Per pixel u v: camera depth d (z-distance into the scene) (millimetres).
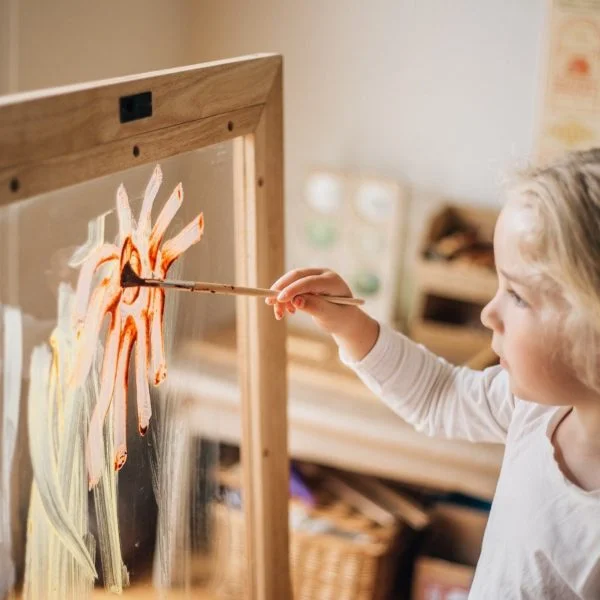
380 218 1953
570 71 1738
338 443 1712
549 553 858
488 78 1843
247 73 859
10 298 635
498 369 1046
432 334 1841
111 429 783
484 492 1643
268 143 917
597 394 800
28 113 609
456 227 1929
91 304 722
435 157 1936
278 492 1031
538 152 1806
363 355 1034
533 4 1760
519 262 771
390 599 1851
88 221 696
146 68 1892
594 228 729
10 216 616
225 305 970
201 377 948
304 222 2029
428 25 1858
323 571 1715
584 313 737
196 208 853
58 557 738
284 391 1012
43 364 681
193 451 948
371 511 1781
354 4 1903
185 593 967
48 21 1584
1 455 657
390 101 1939
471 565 1854
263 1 1968
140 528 859
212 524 1017
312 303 963
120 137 702
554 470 871
